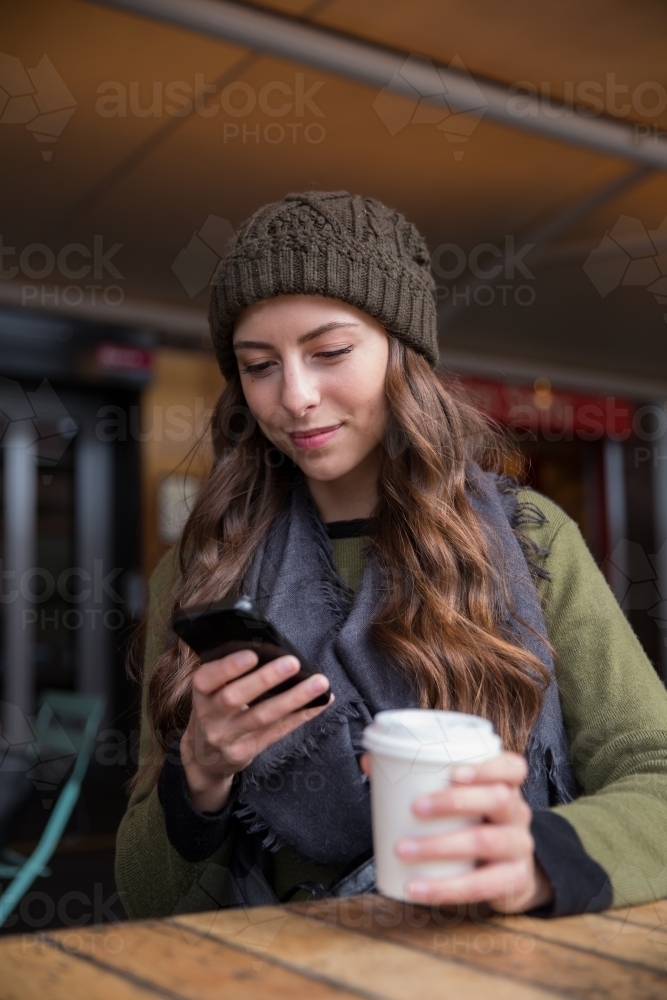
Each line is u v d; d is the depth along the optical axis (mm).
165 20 2381
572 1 2541
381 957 753
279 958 752
